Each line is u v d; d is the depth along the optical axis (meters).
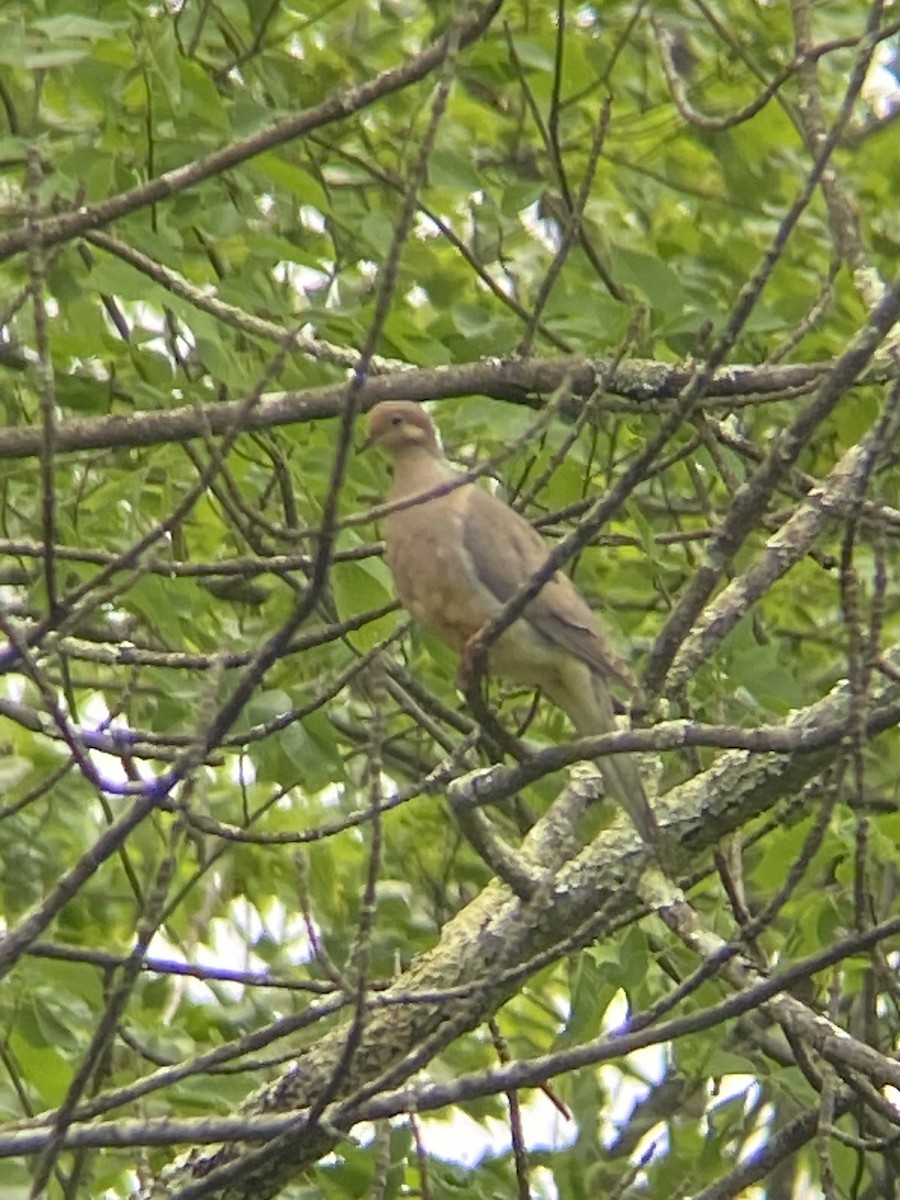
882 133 15.27
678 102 12.35
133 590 10.96
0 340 12.54
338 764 11.42
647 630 15.38
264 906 15.49
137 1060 12.26
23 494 13.70
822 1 15.12
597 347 11.82
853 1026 13.66
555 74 12.07
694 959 12.60
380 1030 10.12
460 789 8.51
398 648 14.06
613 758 9.11
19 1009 10.74
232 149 10.60
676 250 14.46
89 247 12.34
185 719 11.87
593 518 7.91
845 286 14.16
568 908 10.47
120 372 13.40
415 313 14.66
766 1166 10.63
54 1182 10.91
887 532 11.96
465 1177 11.31
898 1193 11.85
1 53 10.84
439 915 14.41
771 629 15.58
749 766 10.59
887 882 13.41
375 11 14.41
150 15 11.99
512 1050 14.08
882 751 14.34
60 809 14.25
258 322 11.42
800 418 8.47
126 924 15.11
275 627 13.44
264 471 13.57
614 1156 13.49
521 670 10.09
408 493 10.88
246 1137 8.00
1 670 8.45
